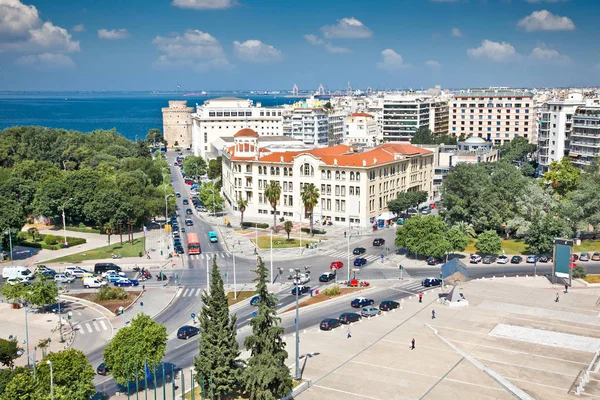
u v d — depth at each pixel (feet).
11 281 467.93
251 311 404.36
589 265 508.12
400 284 463.42
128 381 272.31
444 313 394.73
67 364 263.49
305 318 390.21
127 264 529.86
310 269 508.94
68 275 493.77
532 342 344.69
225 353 269.03
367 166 651.25
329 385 291.58
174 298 437.17
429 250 505.25
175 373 309.83
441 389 287.07
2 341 305.12
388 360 321.11
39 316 399.85
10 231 555.69
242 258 547.49
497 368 309.22
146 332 285.43
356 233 634.43
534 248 525.34
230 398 276.00
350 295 437.99
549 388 286.46
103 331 371.97
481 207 583.17
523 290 443.32
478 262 523.70
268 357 260.62
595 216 561.02
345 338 353.31
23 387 249.34
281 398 270.67
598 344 340.59
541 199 583.17
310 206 602.85
